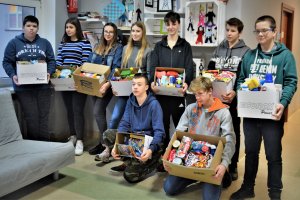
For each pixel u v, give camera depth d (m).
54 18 4.20
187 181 2.78
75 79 3.54
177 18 3.19
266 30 2.41
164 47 3.28
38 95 3.63
